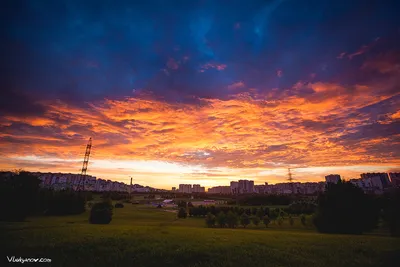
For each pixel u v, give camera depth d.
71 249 16.30
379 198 41.12
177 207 132.50
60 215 74.44
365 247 18.94
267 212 82.44
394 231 35.31
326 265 14.52
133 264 14.07
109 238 19.86
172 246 17.83
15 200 48.47
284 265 14.38
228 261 14.78
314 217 44.06
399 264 15.14
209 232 28.55
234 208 89.31
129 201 165.50
